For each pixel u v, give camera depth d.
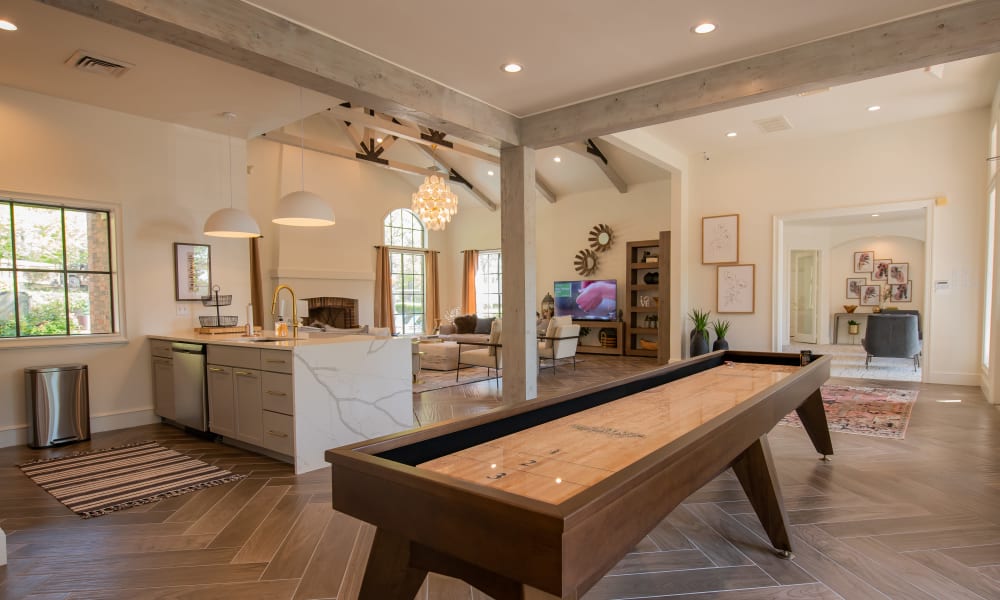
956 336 6.05
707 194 7.74
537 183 10.70
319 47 3.21
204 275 5.15
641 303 9.93
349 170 9.78
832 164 6.75
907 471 3.24
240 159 5.44
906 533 2.43
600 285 10.38
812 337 11.45
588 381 6.72
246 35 2.84
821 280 11.23
